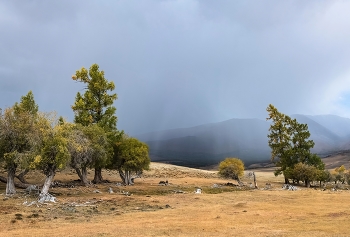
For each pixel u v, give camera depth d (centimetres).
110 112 5825
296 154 7800
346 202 3083
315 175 7062
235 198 3509
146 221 2009
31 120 3434
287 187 5609
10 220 2005
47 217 2167
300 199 3375
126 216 2236
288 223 1931
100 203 2888
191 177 8625
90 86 5741
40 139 3347
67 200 3038
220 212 2427
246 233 1619
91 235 1575
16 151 3250
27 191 3553
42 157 3247
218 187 5744
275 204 2947
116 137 5778
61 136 3434
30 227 1814
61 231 1678
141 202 3011
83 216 2228
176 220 2055
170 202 3094
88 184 4853
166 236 1552
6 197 3097
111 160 5525
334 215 2239
